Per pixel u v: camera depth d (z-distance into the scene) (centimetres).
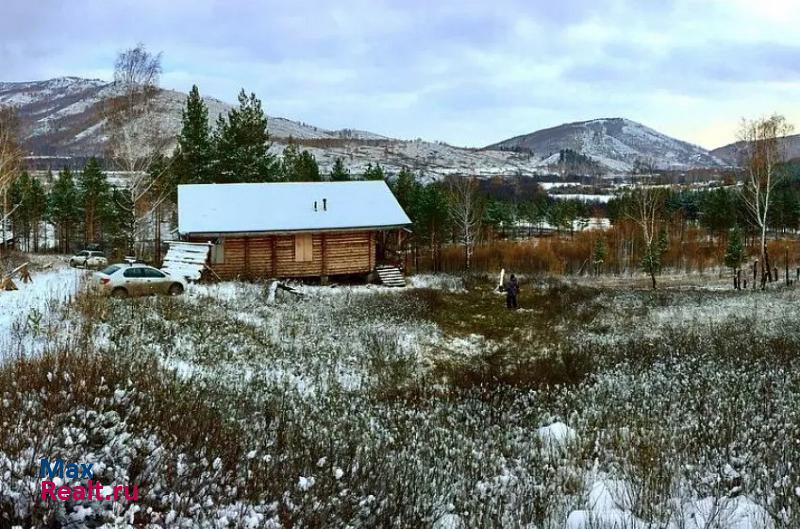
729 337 1866
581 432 1005
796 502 643
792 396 1129
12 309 1808
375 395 1395
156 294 2386
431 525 664
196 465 659
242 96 5291
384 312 2553
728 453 828
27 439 634
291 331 1992
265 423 962
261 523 569
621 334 2233
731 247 4869
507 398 1326
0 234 6056
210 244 3294
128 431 741
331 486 690
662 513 640
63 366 912
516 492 743
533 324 2608
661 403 1163
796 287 3712
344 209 3825
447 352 2056
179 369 1390
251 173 5175
